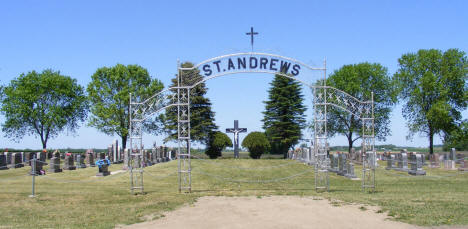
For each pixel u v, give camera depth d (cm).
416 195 1684
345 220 1186
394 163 3206
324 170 1828
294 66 1759
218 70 1764
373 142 1806
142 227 1133
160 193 1789
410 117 5081
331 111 5441
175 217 1261
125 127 5403
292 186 2109
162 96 1788
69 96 5603
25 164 3519
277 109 5647
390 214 1255
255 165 3288
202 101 4838
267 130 5669
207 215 1281
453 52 4788
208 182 2283
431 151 4984
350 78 5256
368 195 1697
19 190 1856
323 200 1555
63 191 1845
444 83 4809
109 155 4319
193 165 3092
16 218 1262
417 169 2650
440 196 1642
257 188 2014
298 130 5525
